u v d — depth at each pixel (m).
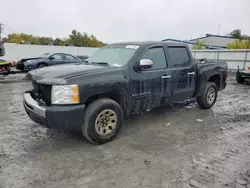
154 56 4.34
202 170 2.86
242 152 3.40
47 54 14.75
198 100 5.78
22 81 10.74
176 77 4.68
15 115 5.07
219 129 4.41
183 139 3.88
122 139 3.82
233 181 2.63
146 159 3.14
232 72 17.11
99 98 3.63
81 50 24.75
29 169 2.82
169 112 5.55
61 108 3.11
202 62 5.66
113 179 2.64
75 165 2.95
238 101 7.03
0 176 2.65
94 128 3.43
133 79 3.89
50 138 3.81
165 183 2.57
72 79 3.18
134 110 4.15
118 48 4.45
